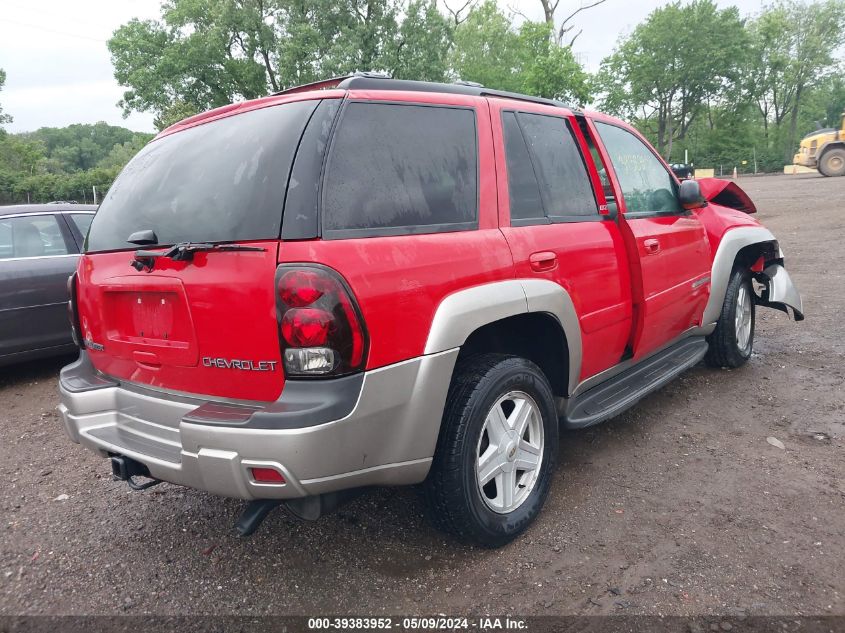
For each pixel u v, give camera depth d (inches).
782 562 96.3
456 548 104.8
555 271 111.6
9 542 113.1
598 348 126.9
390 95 95.9
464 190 101.1
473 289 94.9
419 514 116.4
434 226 94.1
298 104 89.2
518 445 106.2
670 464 132.2
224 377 85.3
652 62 2098.9
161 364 93.4
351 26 1258.6
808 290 294.5
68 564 105.6
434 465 94.5
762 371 189.8
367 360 80.4
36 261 216.4
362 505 120.6
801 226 518.6
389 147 92.2
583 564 98.2
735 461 132.0
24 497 131.3
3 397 204.1
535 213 113.7
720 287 174.6
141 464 92.4
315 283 76.3
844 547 99.5
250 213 81.7
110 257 100.7
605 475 128.4
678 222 156.3
